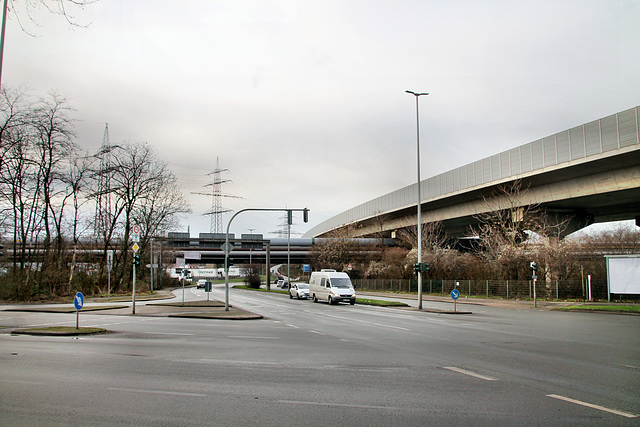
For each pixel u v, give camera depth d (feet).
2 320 73.61
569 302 116.88
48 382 27.89
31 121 124.67
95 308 97.14
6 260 161.68
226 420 20.48
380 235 261.65
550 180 145.07
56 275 136.36
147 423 20.06
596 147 120.47
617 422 20.22
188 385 27.17
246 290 256.32
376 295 178.19
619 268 110.73
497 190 163.43
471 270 165.68
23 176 127.13
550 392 25.53
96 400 23.77
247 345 44.32
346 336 52.37
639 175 121.49
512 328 62.13
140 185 170.30
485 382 27.99
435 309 101.71
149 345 44.11
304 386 26.96
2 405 22.80
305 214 96.94
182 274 120.06
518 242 157.58
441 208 206.39
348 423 20.06
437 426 19.65
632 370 31.81
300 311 97.71
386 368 32.50
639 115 109.91
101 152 169.48
